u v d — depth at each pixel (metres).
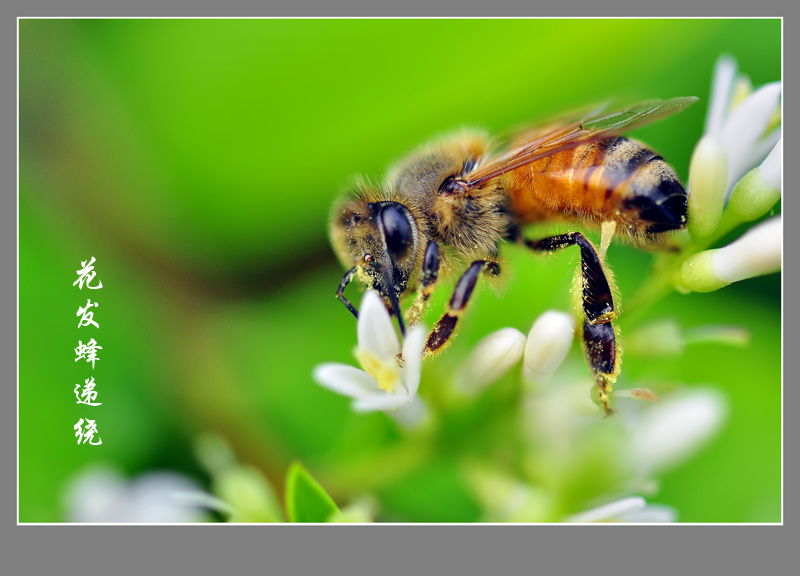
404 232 0.10
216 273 0.12
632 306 0.10
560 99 0.12
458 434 0.11
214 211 0.12
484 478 0.11
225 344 0.11
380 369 0.10
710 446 0.11
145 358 0.11
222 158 0.12
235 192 0.12
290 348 0.11
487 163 0.11
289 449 0.11
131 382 0.11
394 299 0.10
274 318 0.11
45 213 0.11
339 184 0.12
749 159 0.11
